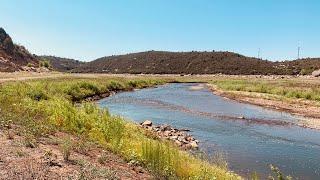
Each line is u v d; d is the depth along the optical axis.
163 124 32.88
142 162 12.98
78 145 13.07
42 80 55.38
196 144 24.36
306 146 25.14
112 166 11.50
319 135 29.59
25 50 175.75
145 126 29.12
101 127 17.28
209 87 96.00
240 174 17.72
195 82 126.75
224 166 16.81
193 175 12.89
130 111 42.19
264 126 33.75
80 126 17.78
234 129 31.64
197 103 54.19
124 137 17.36
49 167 9.62
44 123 16.08
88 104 23.20
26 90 30.06
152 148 13.46
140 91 78.44
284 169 19.08
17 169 8.95
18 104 20.02
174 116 39.16
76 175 9.25
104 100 53.41
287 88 64.88
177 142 24.05
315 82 87.38
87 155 12.24
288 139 27.56
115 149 14.05
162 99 59.53
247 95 63.09
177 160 13.51
